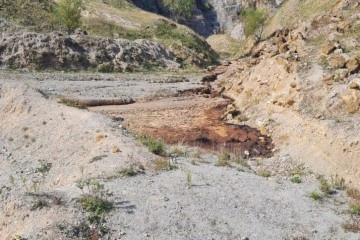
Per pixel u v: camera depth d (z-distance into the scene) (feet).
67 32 169.78
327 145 60.85
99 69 143.23
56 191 46.14
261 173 59.67
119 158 54.90
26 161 63.31
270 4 362.12
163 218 41.68
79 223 39.45
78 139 62.75
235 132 79.25
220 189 49.44
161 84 130.21
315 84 75.41
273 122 77.77
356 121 61.87
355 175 54.70
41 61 133.59
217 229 41.04
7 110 76.74
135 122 86.07
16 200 43.83
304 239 40.60
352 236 41.81
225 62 209.87
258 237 40.42
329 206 48.57
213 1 416.87
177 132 79.71
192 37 230.68
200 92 120.37
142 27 219.20
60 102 78.95
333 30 95.14
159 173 52.37
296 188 53.67
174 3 349.00
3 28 150.51
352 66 74.08
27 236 37.99
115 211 42.01
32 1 186.80
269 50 115.14
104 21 205.98
